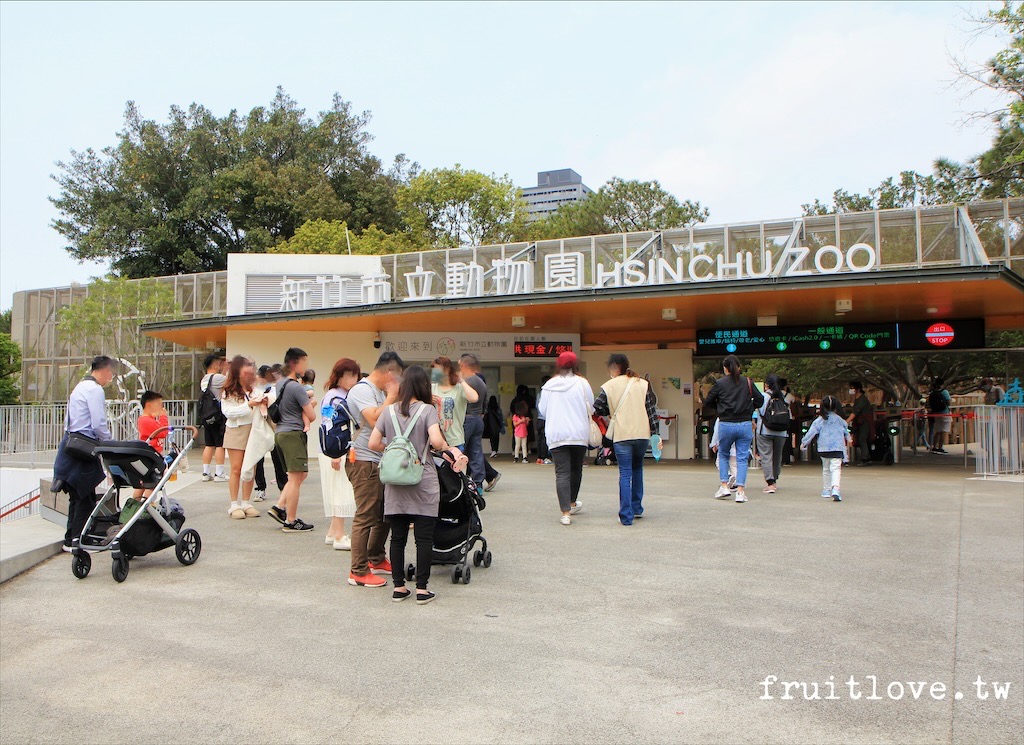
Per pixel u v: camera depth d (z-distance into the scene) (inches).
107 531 281.0
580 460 368.5
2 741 150.8
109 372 323.0
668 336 904.3
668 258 701.9
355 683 175.2
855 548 299.9
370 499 255.0
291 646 199.6
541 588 249.0
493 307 639.1
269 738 149.7
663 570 269.3
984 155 871.1
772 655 188.1
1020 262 639.8
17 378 1494.8
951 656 185.8
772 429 462.6
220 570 280.5
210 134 1696.6
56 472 309.4
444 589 249.9
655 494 460.1
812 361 1314.0
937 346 723.4
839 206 1348.4
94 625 220.7
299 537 337.7
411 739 147.9
